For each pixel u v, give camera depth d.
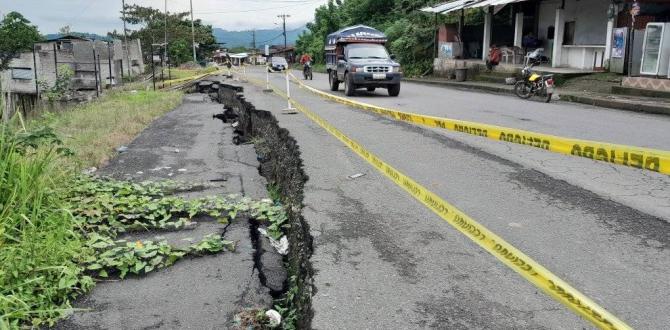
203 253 4.37
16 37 34.66
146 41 56.16
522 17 23.86
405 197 5.32
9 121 4.88
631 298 3.23
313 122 10.22
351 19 46.38
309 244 4.20
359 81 16.28
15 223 3.94
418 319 3.04
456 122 5.23
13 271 3.47
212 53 74.12
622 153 3.18
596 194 5.35
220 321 3.37
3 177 4.24
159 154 8.44
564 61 21.42
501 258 3.38
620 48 17.31
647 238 4.18
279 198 6.34
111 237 4.66
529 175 6.12
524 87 15.81
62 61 30.25
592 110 12.78
